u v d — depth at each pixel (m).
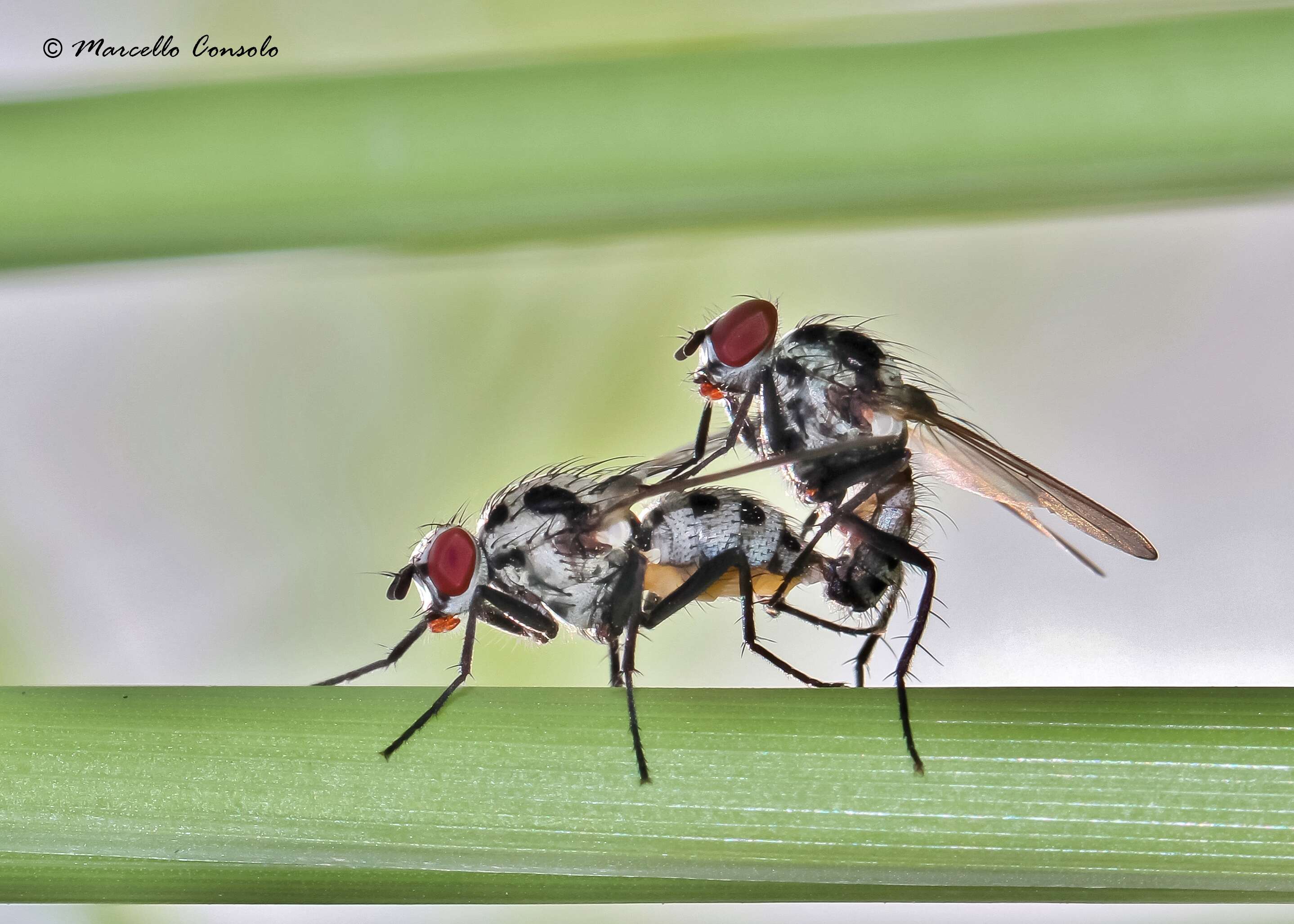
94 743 0.09
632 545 0.09
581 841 0.09
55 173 0.07
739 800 0.09
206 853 0.09
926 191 0.06
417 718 0.09
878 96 0.06
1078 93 0.06
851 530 0.09
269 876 0.09
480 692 0.09
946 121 0.06
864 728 0.09
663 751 0.09
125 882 0.09
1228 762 0.09
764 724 0.09
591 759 0.09
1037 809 0.09
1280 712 0.09
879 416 0.09
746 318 0.09
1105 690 0.09
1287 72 0.06
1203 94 0.06
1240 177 0.06
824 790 0.09
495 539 0.09
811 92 0.06
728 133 0.06
